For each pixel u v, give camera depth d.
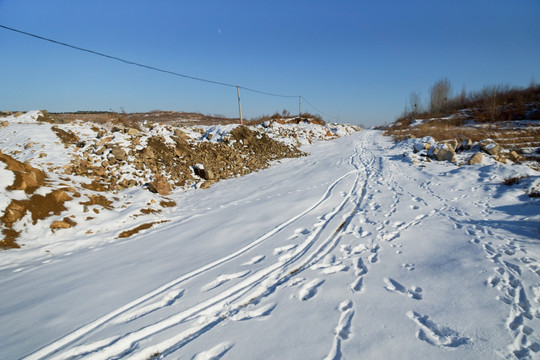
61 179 7.57
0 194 5.68
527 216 5.97
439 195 8.10
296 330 2.94
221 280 4.01
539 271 3.84
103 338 2.91
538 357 2.49
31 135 10.68
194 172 11.52
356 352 2.59
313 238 5.49
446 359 2.49
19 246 5.28
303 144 24.31
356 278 3.98
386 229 5.80
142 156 10.73
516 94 29.09
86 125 12.68
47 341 2.91
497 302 3.26
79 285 4.05
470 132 18.98
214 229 6.21
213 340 2.84
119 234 6.11
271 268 4.31
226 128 16.91
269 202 8.10
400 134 26.77
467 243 4.88
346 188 9.45
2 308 3.54
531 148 13.85
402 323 2.98
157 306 3.47
